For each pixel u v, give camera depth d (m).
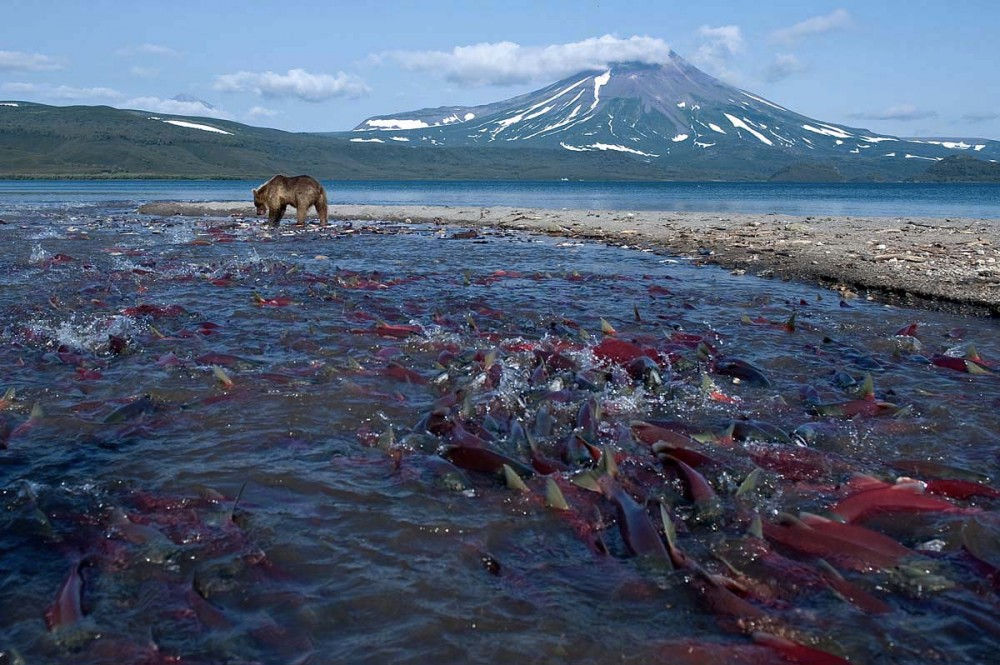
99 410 6.67
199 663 3.26
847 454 5.95
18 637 3.44
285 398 7.00
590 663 3.27
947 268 15.03
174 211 36.88
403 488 5.11
